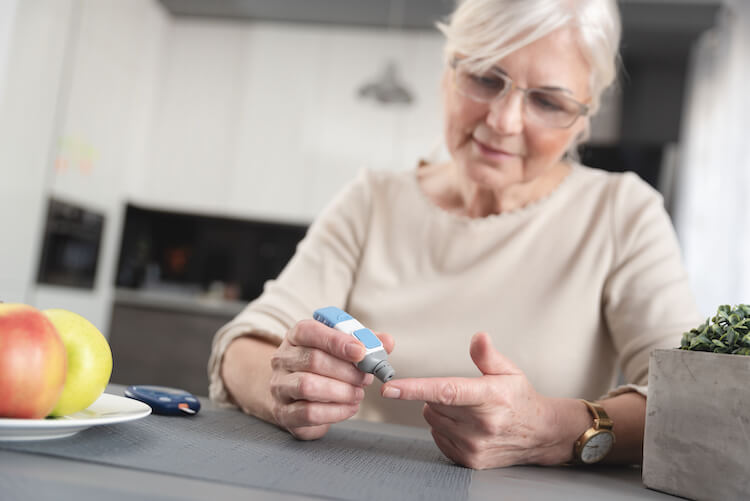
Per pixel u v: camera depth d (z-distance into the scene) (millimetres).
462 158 955
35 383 466
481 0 869
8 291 3098
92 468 440
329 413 632
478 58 863
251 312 976
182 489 412
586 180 1074
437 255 1073
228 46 3887
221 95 3879
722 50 3357
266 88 3846
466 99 900
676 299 924
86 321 561
